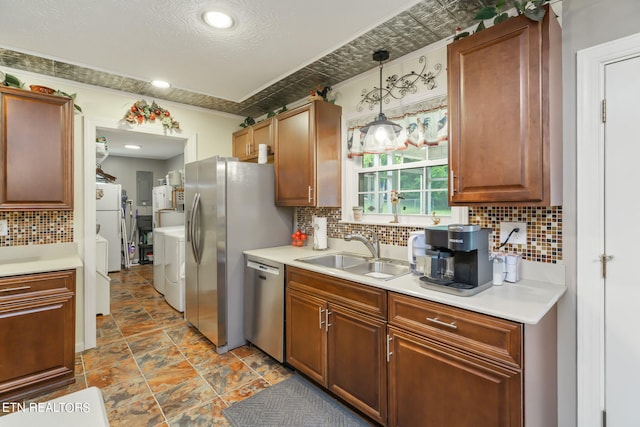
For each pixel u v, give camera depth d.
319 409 1.97
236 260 2.79
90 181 2.85
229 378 2.31
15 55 2.29
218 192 2.68
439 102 2.20
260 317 2.63
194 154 3.56
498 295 1.49
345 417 1.90
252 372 2.40
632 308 1.45
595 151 1.52
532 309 1.30
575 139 1.58
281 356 2.43
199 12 1.75
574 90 1.58
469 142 1.65
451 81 1.71
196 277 3.02
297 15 1.78
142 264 6.55
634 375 1.45
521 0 1.60
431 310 1.51
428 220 2.30
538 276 1.72
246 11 1.74
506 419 1.28
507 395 1.27
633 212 1.44
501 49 1.54
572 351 1.61
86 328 2.77
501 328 1.29
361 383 1.83
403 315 1.63
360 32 1.97
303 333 2.24
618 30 1.46
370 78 2.61
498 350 1.30
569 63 1.59
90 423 0.67
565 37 1.60
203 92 3.01
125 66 2.44
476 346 1.36
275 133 3.04
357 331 1.85
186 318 3.26
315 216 3.02
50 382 2.14
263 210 2.97
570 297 1.61
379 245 2.52
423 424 1.54
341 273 1.96
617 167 1.48
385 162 2.62
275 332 2.49
